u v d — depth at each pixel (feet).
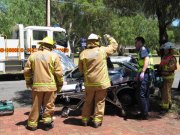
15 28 64.18
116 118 28.02
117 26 160.56
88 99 25.13
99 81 24.41
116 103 28.50
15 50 61.98
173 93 40.65
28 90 46.60
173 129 25.12
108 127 25.23
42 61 23.59
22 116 28.55
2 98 39.47
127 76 30.66
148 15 39.47
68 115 28.66
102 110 25.21
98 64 24.44
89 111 25.32
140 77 26.86
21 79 65.10
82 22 170.40
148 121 27.30
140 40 27.22
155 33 160.66
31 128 24.11
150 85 29.14
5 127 24.95
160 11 37.58
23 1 118.11
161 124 26.45
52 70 23.84
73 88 32.37
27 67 24.18
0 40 60.59
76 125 25.62
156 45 161.58
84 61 24.62
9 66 61.36
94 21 167.63
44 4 128.67
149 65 27.45
